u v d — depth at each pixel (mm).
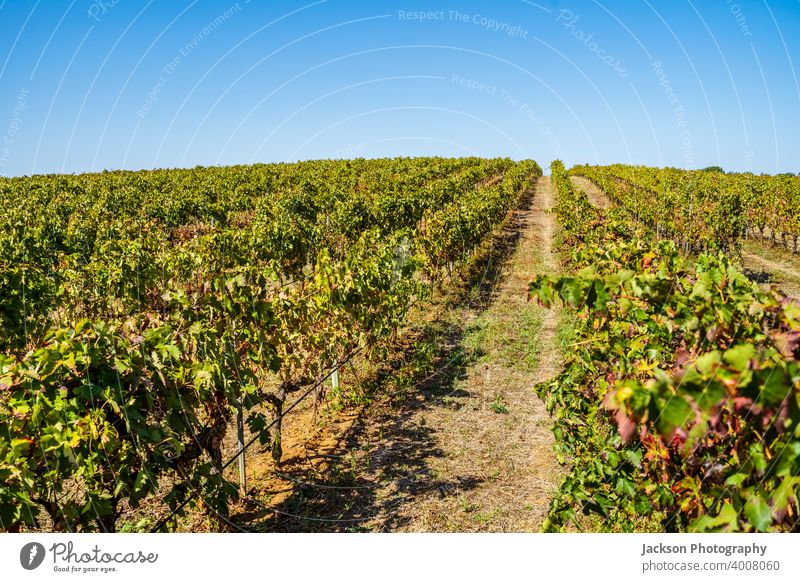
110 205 20078
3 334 6562
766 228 20500
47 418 2883
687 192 19016
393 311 7930
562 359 7977
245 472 5047
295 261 13070
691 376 1598
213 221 18906
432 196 21797
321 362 6234
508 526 4395
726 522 1925
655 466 2951
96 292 8484
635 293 2297
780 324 1975
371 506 4711
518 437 5852
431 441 5805
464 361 8016
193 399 3879
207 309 4906
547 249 17844
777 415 1578
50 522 4180
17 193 24797
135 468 3352
